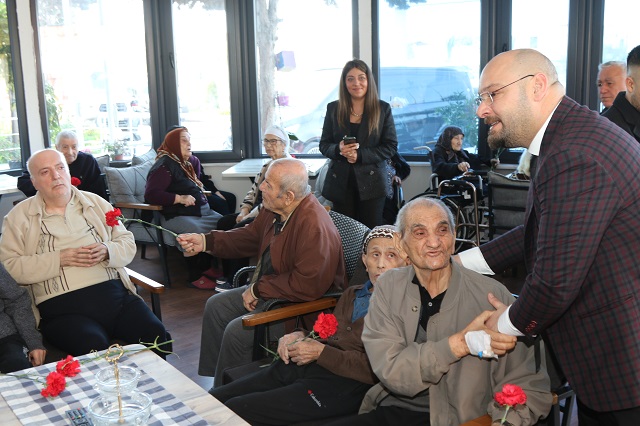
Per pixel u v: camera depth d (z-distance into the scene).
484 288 1.75
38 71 5.67
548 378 1.66
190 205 4.62
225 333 2.58
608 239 1.44
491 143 1.59
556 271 1.39
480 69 5.28
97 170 4.91
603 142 1.39
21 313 2.41
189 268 4.57
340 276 2.62
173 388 1.75
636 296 1.45
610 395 1.49
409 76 5.56
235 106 5.92
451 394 1.71
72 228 2.72
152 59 5.84
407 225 1.73
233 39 5.80
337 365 2.05
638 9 4.67
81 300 2.63
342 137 3.99
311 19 5.70
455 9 5.29
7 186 4.74
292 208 2.61
